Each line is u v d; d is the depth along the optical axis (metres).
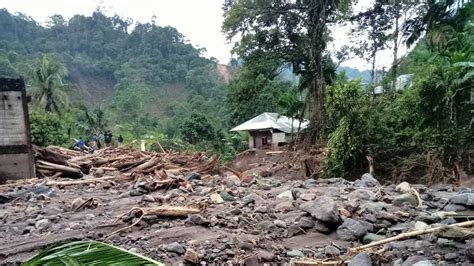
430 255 3.35
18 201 7.11
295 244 3.91
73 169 10.95
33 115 23.25
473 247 3.20
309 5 22.44
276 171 18.28
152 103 71.44
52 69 38.47
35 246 3.96
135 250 3.69
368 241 3.85
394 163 12.64
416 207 5.00
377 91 17.34
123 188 8.34
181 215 4.73
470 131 10.50
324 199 4.64
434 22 16.23
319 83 21.34
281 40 24.25
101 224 4.69
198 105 56.78
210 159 12.10
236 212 4.84
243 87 26.36
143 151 14.47
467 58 10.66
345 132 13.32
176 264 3.37
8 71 49.59
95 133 34.16
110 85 82.88
